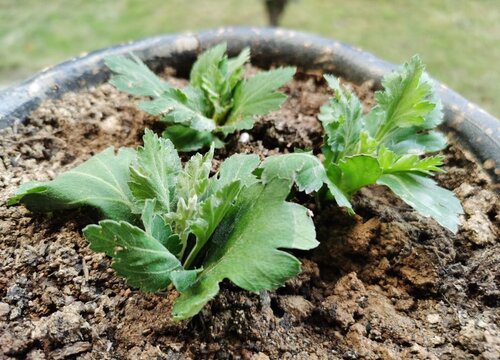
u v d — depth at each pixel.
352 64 0.29
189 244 0.21
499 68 0.41
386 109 0.23
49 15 0.49
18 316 0.20
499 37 0.45
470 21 0.47
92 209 0.22
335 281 0.23
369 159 0.21
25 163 0.25
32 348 0.19
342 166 0.22
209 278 0.18
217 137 0.26
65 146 0.26
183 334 0.19
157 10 0.49
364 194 0.25
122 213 0.21
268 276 0.17
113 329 0.20
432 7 0.48
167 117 0.25
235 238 0.19
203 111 0.26
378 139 0.24
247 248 0.18
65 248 0.21
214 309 0.20
